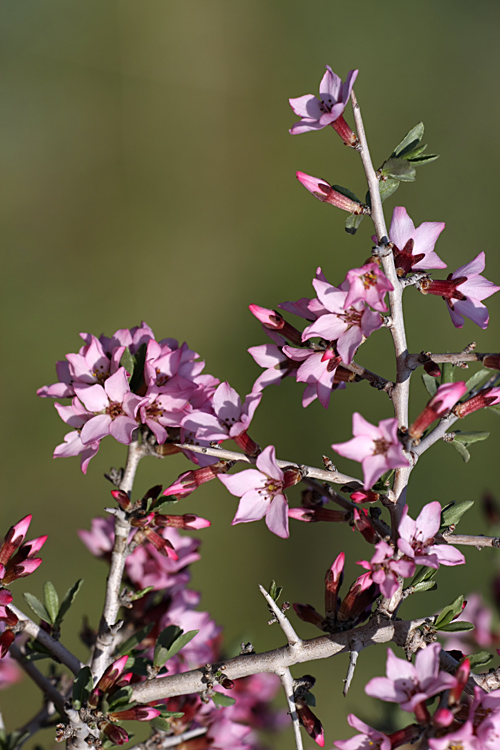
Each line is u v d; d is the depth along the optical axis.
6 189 11.61
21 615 2.67
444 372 2.72
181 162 12.20
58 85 12.41
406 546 2.19
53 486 8.94
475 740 1.98
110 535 3.78
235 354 10.51
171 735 3.04
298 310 2.67
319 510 2.59
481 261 2.66
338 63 12.80
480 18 12.82
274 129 12.42
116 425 2.58
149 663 2.84
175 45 12.67
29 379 9.94
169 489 2.67
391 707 3.39
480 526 7.98
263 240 11.38
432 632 2.37
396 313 2.47
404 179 2.48
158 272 11.23
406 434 2.32
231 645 3.90
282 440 9.07
